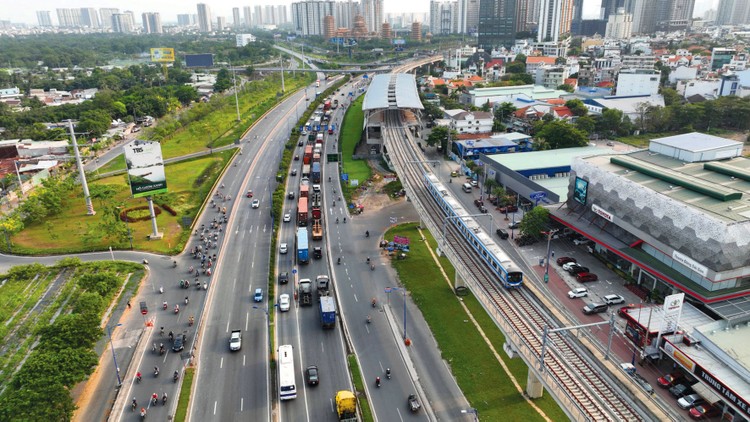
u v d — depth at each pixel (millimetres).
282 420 83375
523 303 100812
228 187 198625
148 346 103125
